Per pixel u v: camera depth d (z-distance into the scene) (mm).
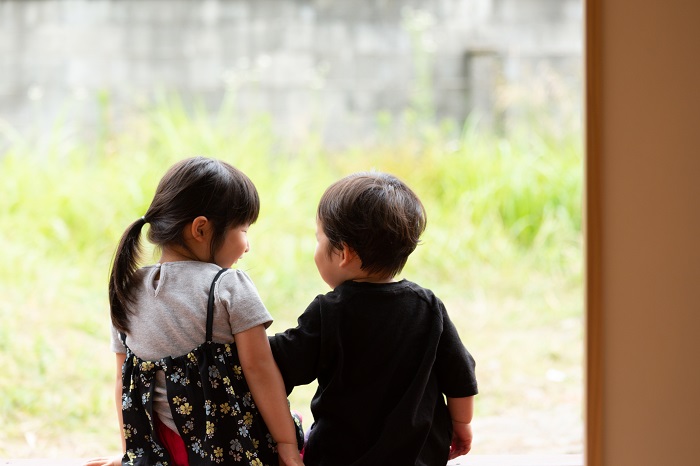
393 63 9805
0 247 7523
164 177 3264
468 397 3299
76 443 4953
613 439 3018
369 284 3180
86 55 9727
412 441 3080
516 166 8641
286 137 9430
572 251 8000
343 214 3168
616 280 3002
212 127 9484
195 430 3031
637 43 2959
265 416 3088
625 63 2967
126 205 7902
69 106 9484
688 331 2996
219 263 3275
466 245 8000
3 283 7094
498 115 9562
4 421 5152
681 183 2977
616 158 2980
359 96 9789
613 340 3008
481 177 8656
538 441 5012
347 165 8930
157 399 3098
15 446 4867
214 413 3027
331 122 9734
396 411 3061
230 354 3115
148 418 3113
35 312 6656
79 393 5559
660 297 2996
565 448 4902
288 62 9797
